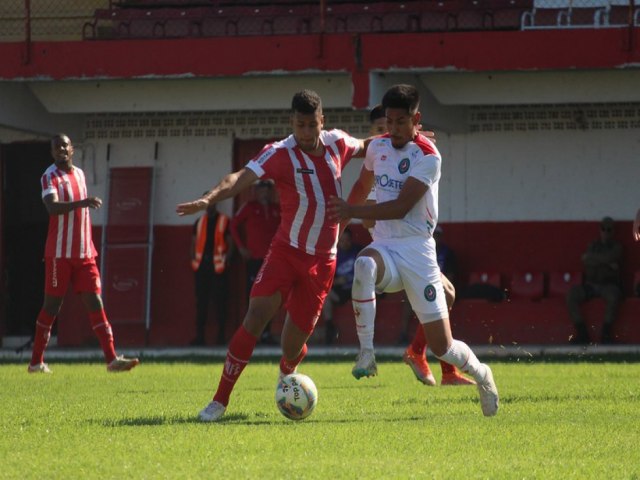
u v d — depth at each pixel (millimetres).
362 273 27250
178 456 22109
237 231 71125
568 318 67812
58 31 75938
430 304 27578
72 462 21578
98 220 75875
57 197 46250
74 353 66938
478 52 63750
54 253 46719
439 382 42094
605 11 66000
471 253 72875
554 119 72062
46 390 38250
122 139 76250
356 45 64938
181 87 70500
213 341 74438
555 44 62938
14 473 20469
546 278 71562
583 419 27781
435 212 28000
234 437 24562
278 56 66188
